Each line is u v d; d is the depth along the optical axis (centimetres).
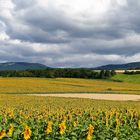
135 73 19162
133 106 4803
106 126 1962
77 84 13375
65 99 6581
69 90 10481
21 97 6656
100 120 2198
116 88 12188
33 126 1902
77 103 5428
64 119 2127
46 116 2438
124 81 17000
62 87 11569
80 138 1672
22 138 1554
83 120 2252
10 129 1572
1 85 11356
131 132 1917
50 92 9556
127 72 19375
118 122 2061
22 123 2048
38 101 5644
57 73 19038
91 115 2589
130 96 8719
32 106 4269
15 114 2644
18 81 13300
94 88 11819
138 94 9619
